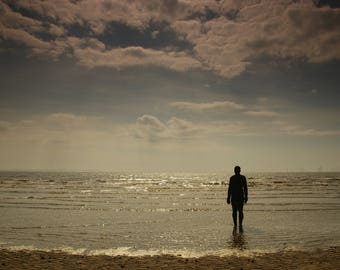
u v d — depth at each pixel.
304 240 12.63
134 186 62.91
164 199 32.19
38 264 9.20
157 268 8.80
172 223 16.97
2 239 13.09
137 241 12.70
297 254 10.33
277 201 29.06
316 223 16.70
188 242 12.47
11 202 28.22
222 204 27.17
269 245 11.79
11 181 81.44
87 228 15.53
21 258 9.90
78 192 42.50
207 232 14.41
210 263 9.30
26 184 65.94
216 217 19.14
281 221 17.41
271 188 51.88
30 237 13.46
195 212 21.53
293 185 62.91
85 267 8.90
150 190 49.19
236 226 15.14
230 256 10.16
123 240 12.90
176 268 8.80
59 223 16.97
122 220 18.03
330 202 27.94
